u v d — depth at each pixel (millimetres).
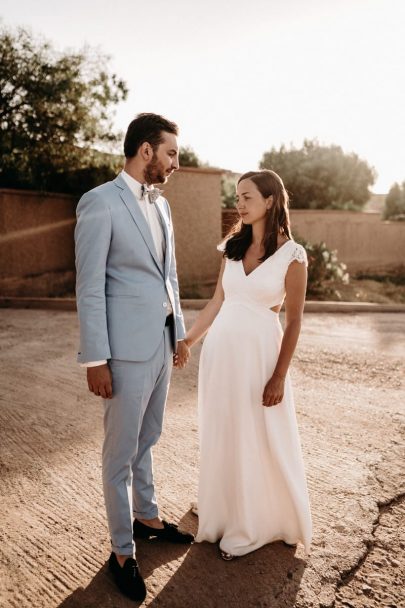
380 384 5340
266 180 2527
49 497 3078
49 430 4043
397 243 19047
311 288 13422
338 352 6648
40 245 11922
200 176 14055
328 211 17828
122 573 2342
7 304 10195
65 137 12656
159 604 2254
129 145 2322
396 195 22453
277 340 2625
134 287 2314
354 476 3355
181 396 4906
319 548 2631
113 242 2271
